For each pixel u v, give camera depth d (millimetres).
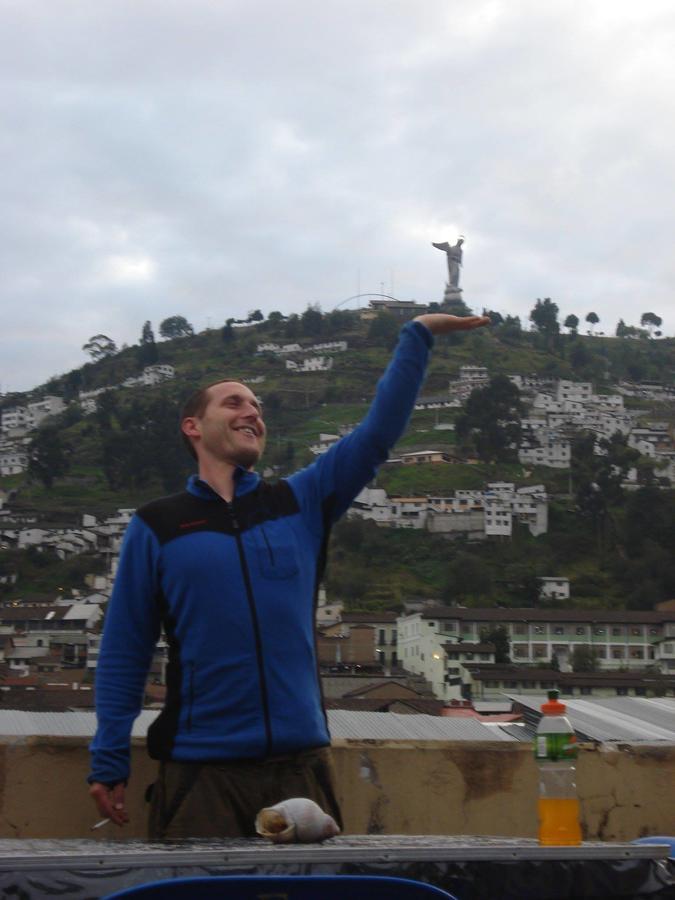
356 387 128375
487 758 4020
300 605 3094
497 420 106375
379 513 93688
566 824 2596
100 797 3061
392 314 153625
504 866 2041
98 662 3150
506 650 67188
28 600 82125
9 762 3646
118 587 3154
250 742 2932
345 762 3941
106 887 1812
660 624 71000
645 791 4191
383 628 69875
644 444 115875
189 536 3096
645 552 86188
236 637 2992
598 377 141125
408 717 4543
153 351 147250
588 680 58438
